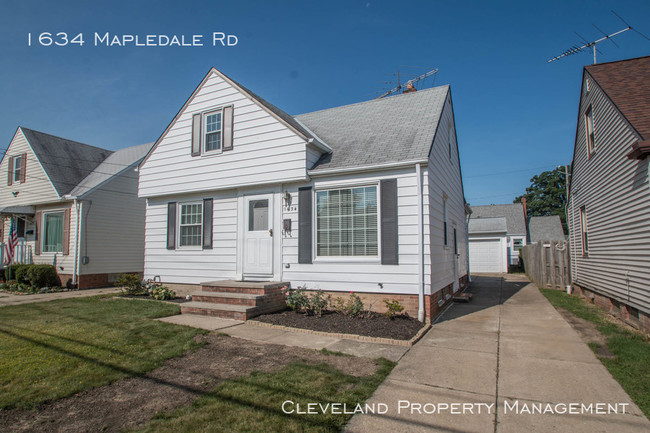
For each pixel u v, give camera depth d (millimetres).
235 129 10016
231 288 8758
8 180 17625
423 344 6129
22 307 9234
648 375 4676
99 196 15555
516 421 3596
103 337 6141
